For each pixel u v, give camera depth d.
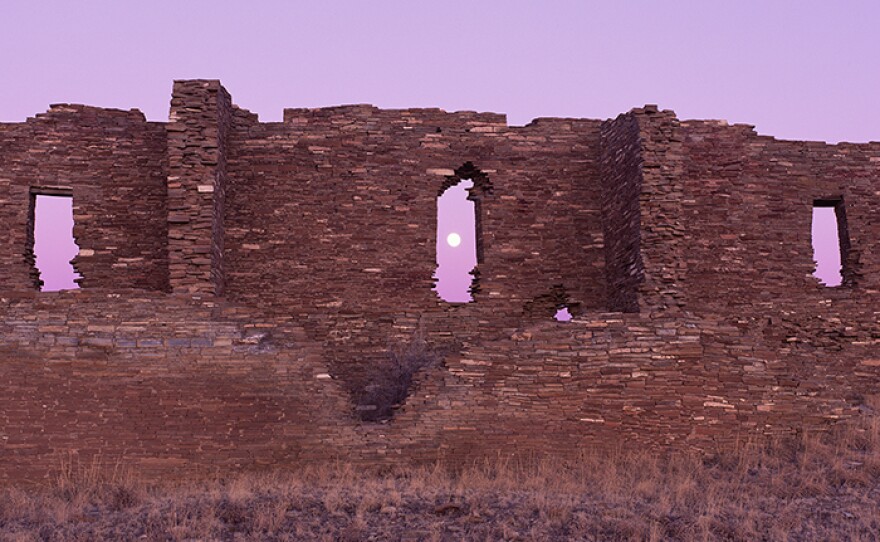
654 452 14.92
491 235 20.08
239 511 11.40
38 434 14.03
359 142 20.00
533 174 20.45
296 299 19.23
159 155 19.47
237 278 19.22
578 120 20.86
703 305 20.11
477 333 19.48
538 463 14.70
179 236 17.25
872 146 21.44
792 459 14.35
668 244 17.53
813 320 20.30
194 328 15.16
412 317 19.42
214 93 17.91
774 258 20.56
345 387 18.72
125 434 14.25
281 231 19.45
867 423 15.38
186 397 14.62
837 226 21.62
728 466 14.38
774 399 15.36
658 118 18.05
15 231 18.67
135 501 12.20
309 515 11.33
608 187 20.05
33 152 19.02
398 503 11.88
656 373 15.31
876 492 12.35
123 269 18.95
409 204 19.94
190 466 14.22
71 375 14.55
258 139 19.78
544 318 19.97
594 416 15.11
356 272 19.47
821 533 10.80
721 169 20.77
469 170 20.61
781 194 20.88
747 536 10.67
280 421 14.65
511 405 15.12
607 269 20.09
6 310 14.91
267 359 15.04
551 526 11.00
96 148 19.28
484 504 11.83
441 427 14.88
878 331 20.33
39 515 11.52
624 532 10.71
